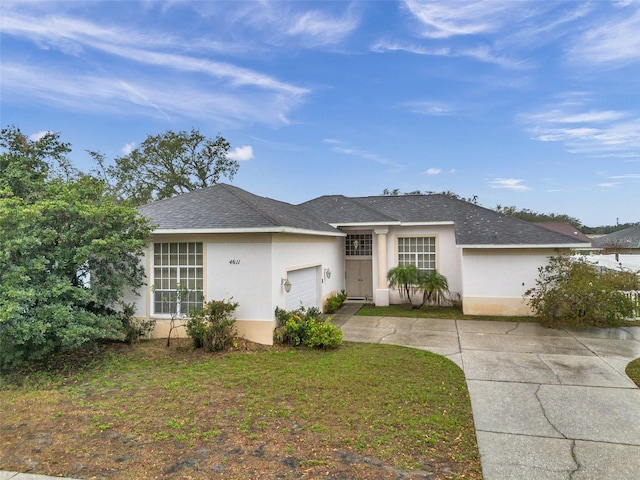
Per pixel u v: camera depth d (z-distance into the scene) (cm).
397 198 1925
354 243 1772
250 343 935
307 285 1262
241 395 607
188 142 3369
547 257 1320
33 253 717
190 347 900
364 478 379
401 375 708
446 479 381
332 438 463
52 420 517
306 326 928
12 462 409
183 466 400
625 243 3322
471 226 1499
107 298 847
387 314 1420
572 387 651
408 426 499
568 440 467
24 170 952
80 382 678
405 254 1675
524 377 703
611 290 1142
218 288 971
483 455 431
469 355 856
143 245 852
